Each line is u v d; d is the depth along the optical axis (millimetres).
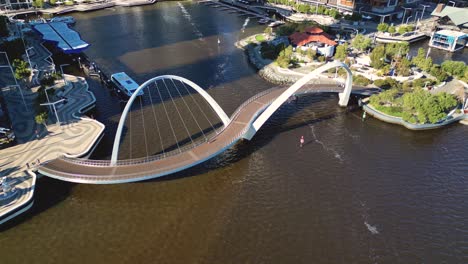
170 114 110562
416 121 103688
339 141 98500
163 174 78250
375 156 92875
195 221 74312
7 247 68500
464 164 90438
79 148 90688
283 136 100375
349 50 153125
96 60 149125
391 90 111312
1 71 131250
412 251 68250
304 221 74375
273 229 72625
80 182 77000
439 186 83312
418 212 76375
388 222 74188
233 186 83188
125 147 95125
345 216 75438
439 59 152500
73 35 161000
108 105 115938
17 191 77062
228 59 152000
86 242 69625
